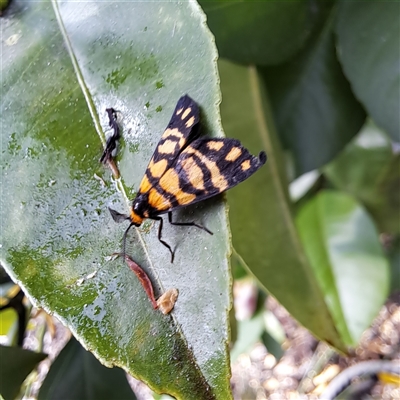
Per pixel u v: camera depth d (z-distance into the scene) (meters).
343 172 0.16
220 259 0.06
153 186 0.06
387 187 0.15
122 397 0.09
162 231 0.06
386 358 0.21
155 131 0.07
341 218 0.14
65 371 0.09
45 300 0.06
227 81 0.11
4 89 0.07
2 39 0.07
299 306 0.11
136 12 0.07
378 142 0.15
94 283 0.06
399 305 0.23
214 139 0.07
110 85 0.07
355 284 0.13
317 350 0.22
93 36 0.07
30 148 0.07
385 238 0.19
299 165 0.12
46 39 0.07
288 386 0.22
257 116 0.11
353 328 0.13
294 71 0.11
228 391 0.06
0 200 0.07
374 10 0.09
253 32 0.10
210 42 0.06
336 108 0.11
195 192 0.06
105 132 0.07
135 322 0.06
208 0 0.09
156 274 0.06
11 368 0.08
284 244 0.11
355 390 0.18
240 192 0.11
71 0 0.07
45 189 0.07
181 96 0.06
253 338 0.17
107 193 0.07
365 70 0.09
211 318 0.06
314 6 0.10
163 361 0.06
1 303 0.09
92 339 0.06
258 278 0.11
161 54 0.07
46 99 0.07
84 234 0.07
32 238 0.07
